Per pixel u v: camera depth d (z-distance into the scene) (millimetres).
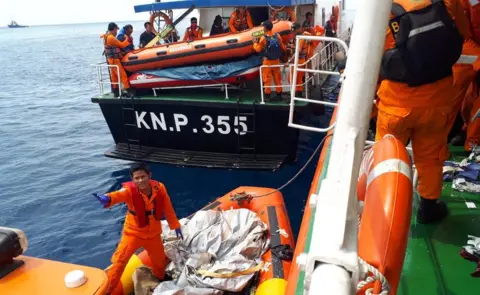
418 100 2420
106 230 6363
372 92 1229
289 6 8789
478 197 3273
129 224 4070
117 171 8766
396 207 1636
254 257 4496
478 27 2576
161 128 8297
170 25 9305
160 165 8203
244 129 7641
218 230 4777
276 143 7629
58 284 1944
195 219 5000
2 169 9062
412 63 2289
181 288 4008
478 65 3438
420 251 2691
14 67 35500
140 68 8258
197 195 7281
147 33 9914
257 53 7527
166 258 4555
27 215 6910
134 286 4277
